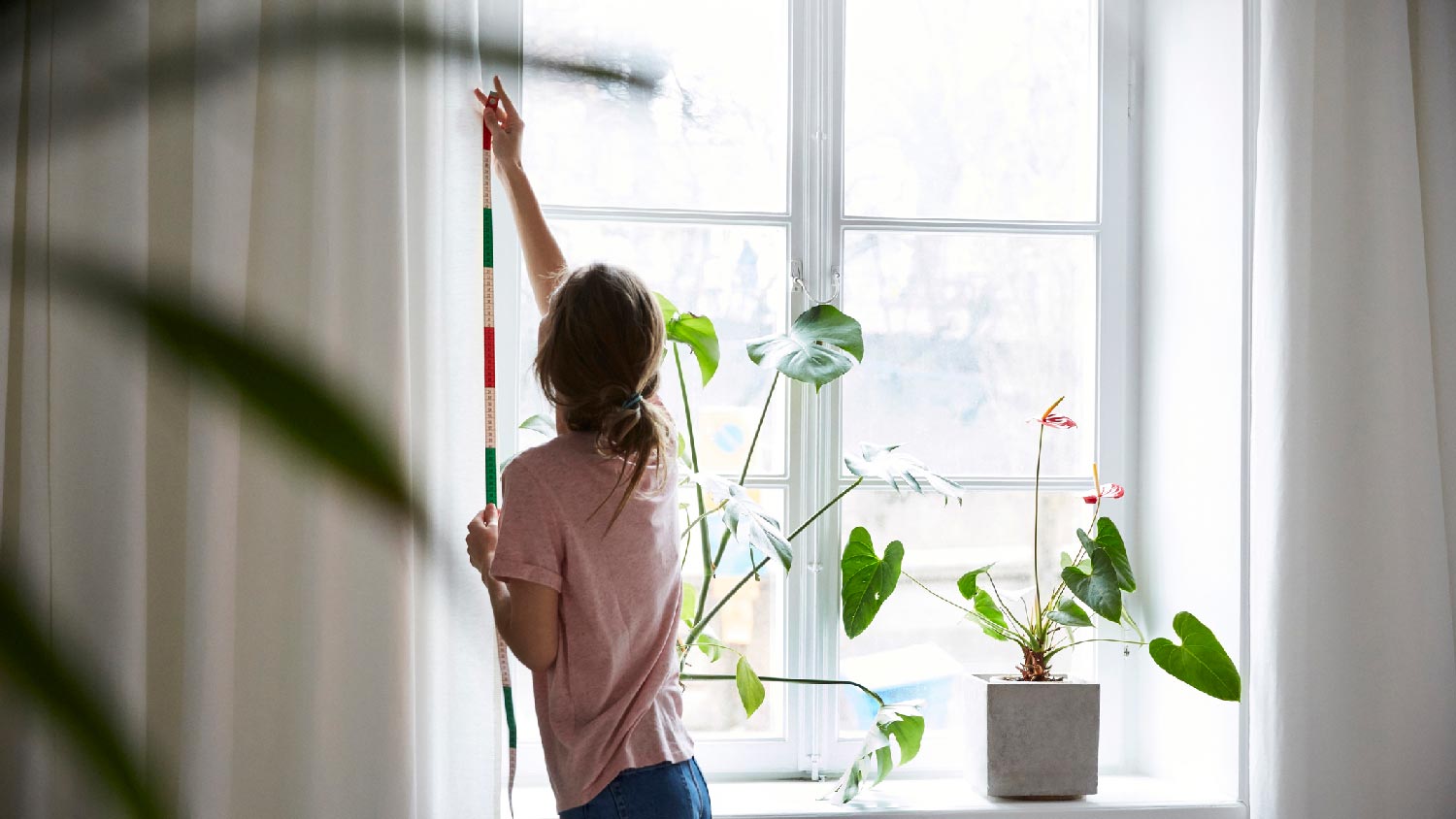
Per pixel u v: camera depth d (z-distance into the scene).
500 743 1.61
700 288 2.07
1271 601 1.84
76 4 0.27
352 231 1.52
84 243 1.36
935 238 2.14
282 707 1.52
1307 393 1.84
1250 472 1.91
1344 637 1.83
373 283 1.52
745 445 2.08
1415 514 1.85
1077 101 2.19
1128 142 2.18
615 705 1.34
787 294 2.08
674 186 2.06
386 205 1.52
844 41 2.11
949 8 2.16
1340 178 1.85
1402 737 1.83
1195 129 2.04
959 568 2.14
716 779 2.04
